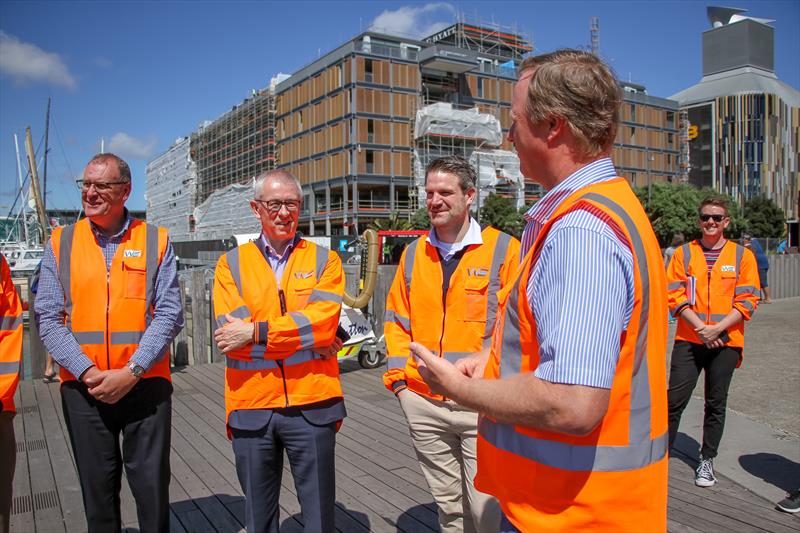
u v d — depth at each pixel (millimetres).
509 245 2840
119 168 2711
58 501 3758
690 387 4145
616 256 1246
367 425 5367
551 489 1326
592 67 1393
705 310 4098
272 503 2641
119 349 2678
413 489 3949
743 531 3396
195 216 82500
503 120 64500
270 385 2562
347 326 7465
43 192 44188
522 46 73062
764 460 4508
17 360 2764
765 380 7211
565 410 1178
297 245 2822
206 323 8031
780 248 34312
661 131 78375
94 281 2682
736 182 109750
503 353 1479
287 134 65750
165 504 2760
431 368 1462
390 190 57219
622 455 1288
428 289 2877
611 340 1209
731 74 135750
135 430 2684
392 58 57375
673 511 3668
